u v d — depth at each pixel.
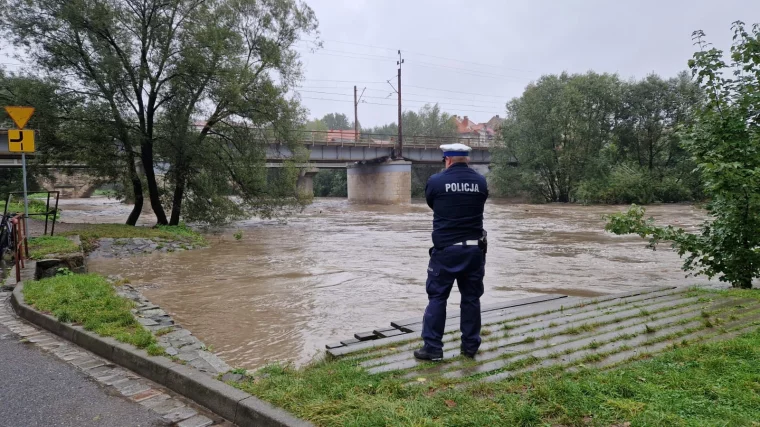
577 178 44.94
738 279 8.41
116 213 36.50
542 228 23.67
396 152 51.31
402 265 13.27
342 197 73.19
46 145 18.89
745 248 8.26
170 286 10.47
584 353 4.44
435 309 4.39
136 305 7.22
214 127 21.94
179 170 20.92
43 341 5.62
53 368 4.73
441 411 3.13
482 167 61.00
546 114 45.34
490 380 3.77
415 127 73.94
